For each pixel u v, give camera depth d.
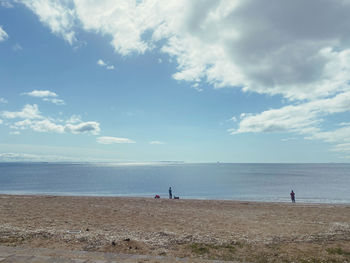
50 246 6.71
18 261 5.43
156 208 15.82
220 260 5.82
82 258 5.72
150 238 7.87
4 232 8.07
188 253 6.36
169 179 85.00
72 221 10.58
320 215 13.43
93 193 45.12
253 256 6.15
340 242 7.40
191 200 21.61
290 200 35.00
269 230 9.25
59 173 128.88
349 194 42.56
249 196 39.88
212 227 9.88
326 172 141.62
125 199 21.19
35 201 17.50
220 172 141.50
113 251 6.40
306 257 6.04
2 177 94.69
